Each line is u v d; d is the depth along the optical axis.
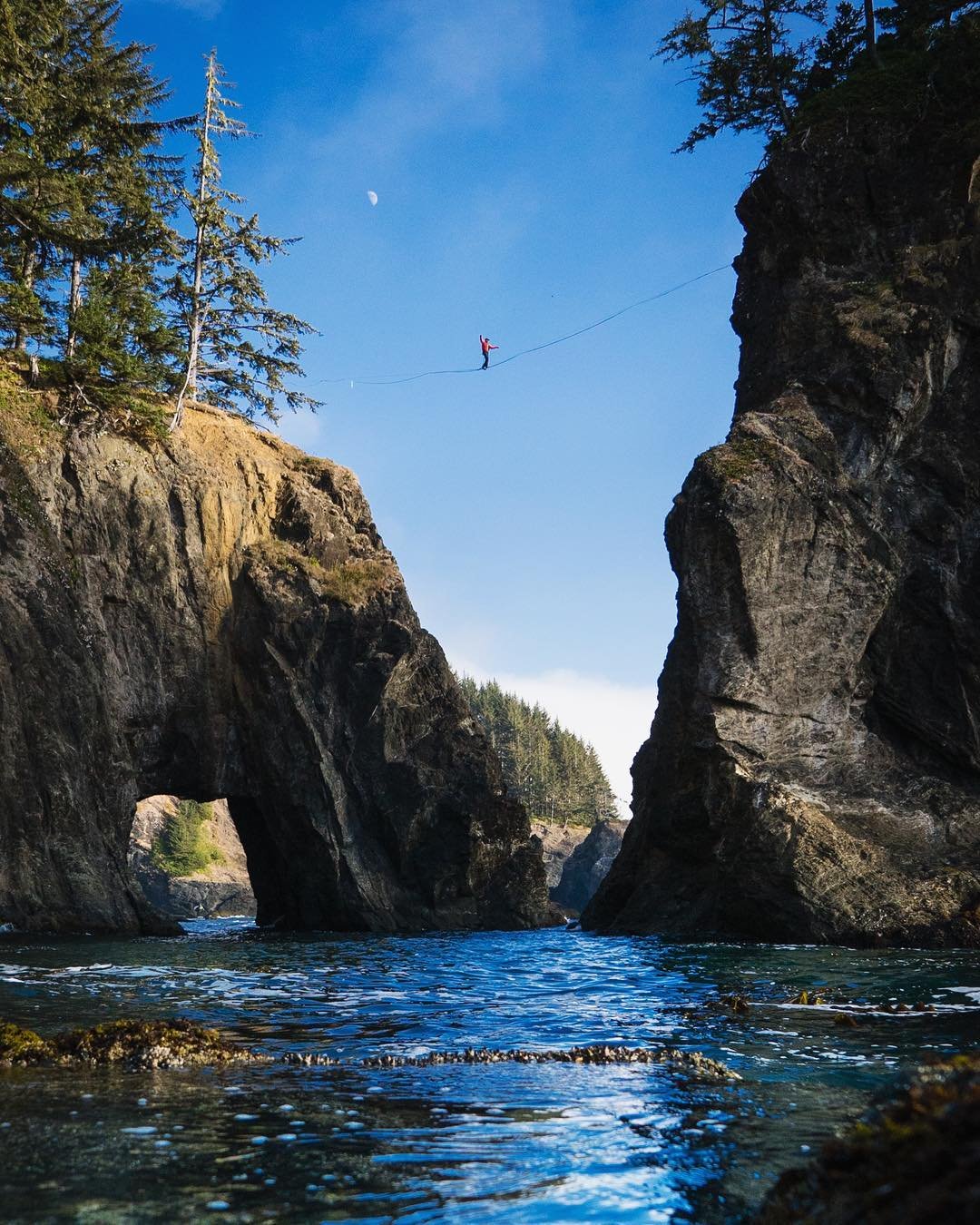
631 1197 4.45
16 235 38.72
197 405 45.66
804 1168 3.20
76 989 13.33
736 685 28.72
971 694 29.62
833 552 29.98
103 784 33.56
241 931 38.91
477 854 43.53
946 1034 9.59
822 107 37.41
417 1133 5.53
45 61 40.75
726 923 26.16
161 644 38.62
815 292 35.03
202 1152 4.99
